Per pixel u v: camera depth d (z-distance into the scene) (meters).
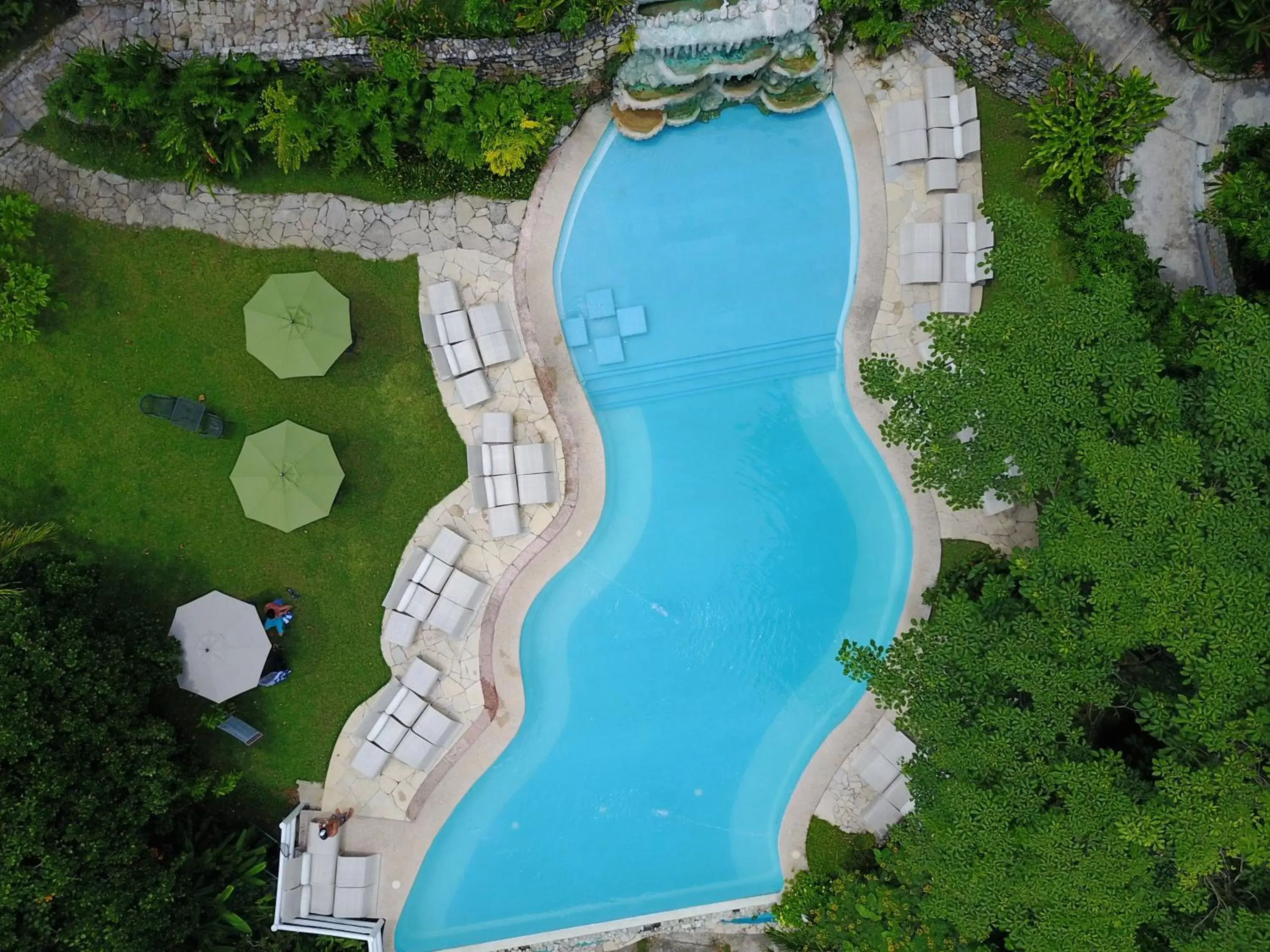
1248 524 10.10
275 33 14.74
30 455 15.48
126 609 15.14
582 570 16.16
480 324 15.09
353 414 15.66
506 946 16.11
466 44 13.85
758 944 16.02
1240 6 12.95
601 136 15.45
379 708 15.57
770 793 16.20
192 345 15.49
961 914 11.40
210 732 15.85
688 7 14.48
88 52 13.90
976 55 14.69
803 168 15.71
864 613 16.05
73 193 15.23
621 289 15.85
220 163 14.78
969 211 15.02
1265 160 13.15
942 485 12.05
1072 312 11.15
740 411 16.08
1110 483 10.45
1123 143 13.99
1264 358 10.35
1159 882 11.02
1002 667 11.30
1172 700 11.51
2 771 11.92
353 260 15.49
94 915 12.26
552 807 16.31
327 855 15.50
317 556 15.77
